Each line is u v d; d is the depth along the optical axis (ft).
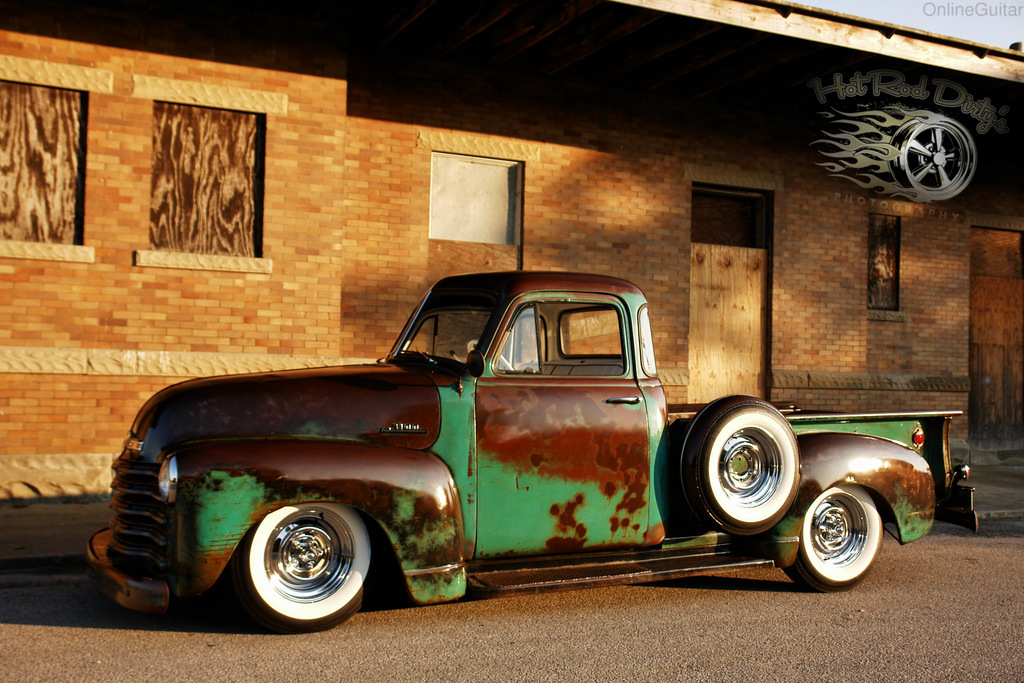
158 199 26.27
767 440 16.79
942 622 15.80
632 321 16.71
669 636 14.62
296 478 13.43
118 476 14.30
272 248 27.14
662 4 25.43
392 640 13.99
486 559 15.30
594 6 25.43
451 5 28.12
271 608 13.67
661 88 34.09
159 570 13.21
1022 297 42.04
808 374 36.47
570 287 16.37
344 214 29.32
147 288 25.84
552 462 15.58
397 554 14.05
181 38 26.25
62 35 25.09
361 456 13.96
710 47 30.09
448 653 13.43
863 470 17.71
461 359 16.12
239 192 27.09
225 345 26.61
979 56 30.45
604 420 16.05
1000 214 41.06
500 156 31.40
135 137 25.81
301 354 27.45
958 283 40.06
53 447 24.86
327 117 27.86
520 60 31.73
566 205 32.45
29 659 12.78
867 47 28.55
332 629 14.47
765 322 36.40
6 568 18.24
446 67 30.68
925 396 39.04
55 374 24.88
